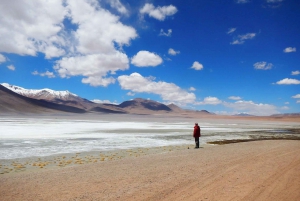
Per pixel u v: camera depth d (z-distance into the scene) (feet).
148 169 39.34
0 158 56.24
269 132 163.02
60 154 62.59
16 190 28.40
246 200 24.98
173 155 55.16
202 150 64.59
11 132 128.26
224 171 37.55
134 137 110.63
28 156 59.21
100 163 45.27
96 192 27.53
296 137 126.31
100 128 174.19
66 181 32.17
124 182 31.58
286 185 30.01
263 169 38.88
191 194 26.86
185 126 223.51
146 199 25.38
